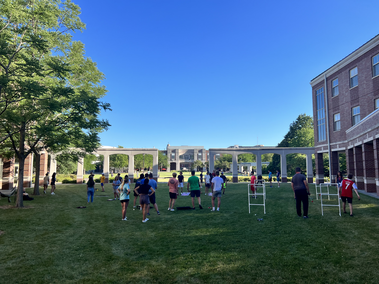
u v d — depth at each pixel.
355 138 19.12
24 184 27.81
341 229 7.81
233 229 8.33
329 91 26.72
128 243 7.12
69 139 16.41
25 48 12.20
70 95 13.31
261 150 37.25
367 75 21.06
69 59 18.09
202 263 5.62
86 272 5.26
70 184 32.97
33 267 5.49
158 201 15.72
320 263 5.41
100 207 13.64
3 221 9.79
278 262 5.53
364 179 17.66
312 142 58.69
